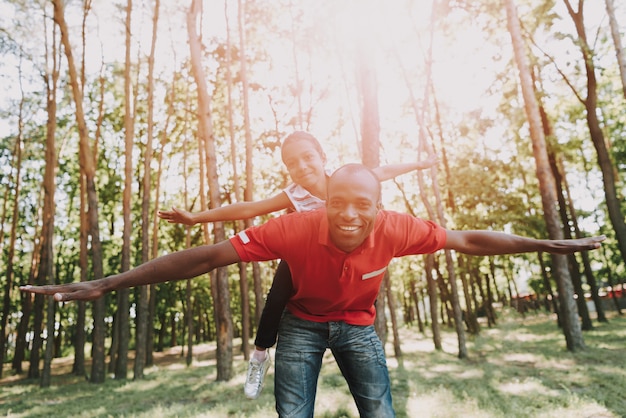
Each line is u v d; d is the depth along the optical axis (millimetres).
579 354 11438
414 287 30844
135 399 10203
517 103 17781
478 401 6656
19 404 11125
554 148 18109
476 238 2066
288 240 1919
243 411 7453
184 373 15508
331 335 2230
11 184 26516
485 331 23953
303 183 2617
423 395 7488
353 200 1730
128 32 16578
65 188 26922
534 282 42938
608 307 35875
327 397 7625
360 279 2025
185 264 1817
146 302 15742
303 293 2131
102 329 15656
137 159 24625
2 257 28672
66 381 17234
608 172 15219
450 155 21984
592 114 15633
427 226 2068
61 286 1619
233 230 25328
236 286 36500
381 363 2270
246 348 18766
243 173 22922
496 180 20531
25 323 23969
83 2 18172
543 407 6234
